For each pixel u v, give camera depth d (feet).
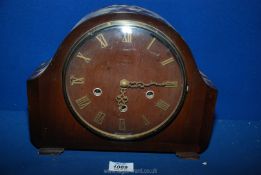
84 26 1.37
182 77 1.43
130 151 1.56
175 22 1.75
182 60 1.41
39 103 1.47
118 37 1.38
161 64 1.41
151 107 1.47
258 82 1.86
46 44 1.78
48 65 1.42
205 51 1.80
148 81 1.43
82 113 1.47
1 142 1.60
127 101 1.46
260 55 1.81
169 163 1.52
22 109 1.88
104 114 1.47
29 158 1.50
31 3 1.70
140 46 1.39
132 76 1.42
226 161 1.57
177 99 1.46
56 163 1.48
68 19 1.73
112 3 1.71
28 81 1.44
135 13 1.38
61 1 1.70
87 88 1.44
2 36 1.75
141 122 1.49
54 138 1.52
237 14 1.73
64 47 1.40
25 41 1.77
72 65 1.41
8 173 1.40
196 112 1.49
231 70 1.84
